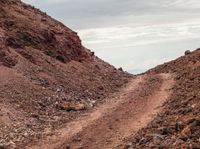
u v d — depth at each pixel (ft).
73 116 111.45
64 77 156.04
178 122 71.00
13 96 115.75
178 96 110.11
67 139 86.22
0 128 93.20
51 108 117.70
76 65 181.37
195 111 77.20
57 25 201.98
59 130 96.12
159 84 152.66
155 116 92.68
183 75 159.22
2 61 136.87
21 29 167.43
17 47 156.35
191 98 93.91
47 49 172.04
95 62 216.95
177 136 66.44
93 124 96.63
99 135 85.20
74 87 149.07
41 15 207.72
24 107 111.04
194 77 138.51
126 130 86.12
